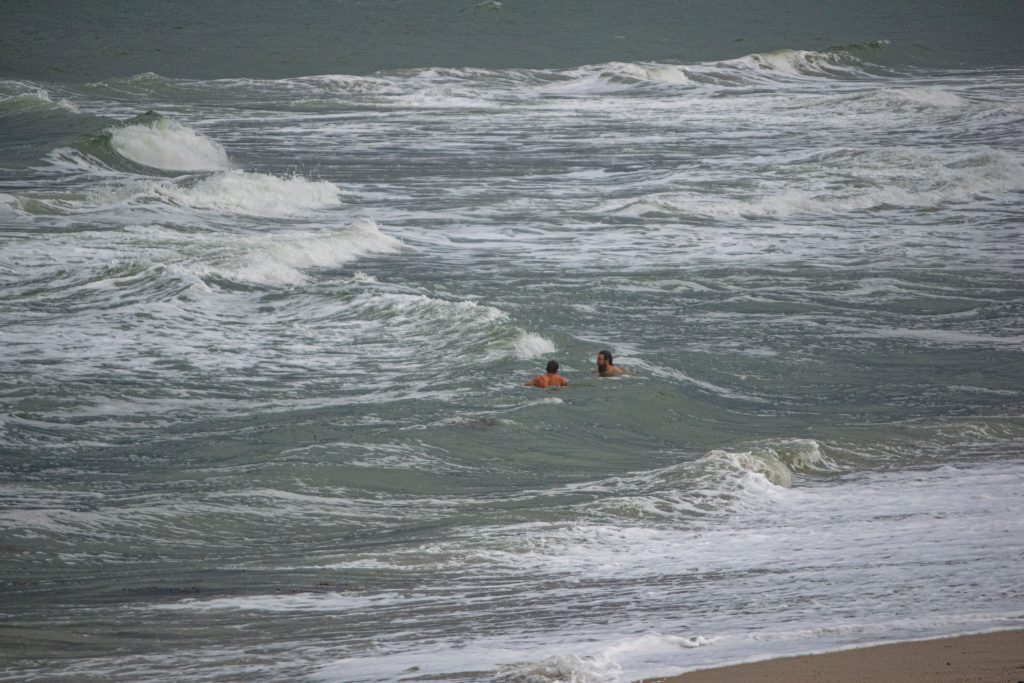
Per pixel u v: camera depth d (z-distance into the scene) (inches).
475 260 2999.5
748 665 703.7
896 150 4771.2
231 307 2402.8
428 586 1032.8
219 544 1192.8
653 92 7765.8
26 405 1736.0
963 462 1556.3
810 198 3966.5
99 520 1239.5
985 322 2487.7
